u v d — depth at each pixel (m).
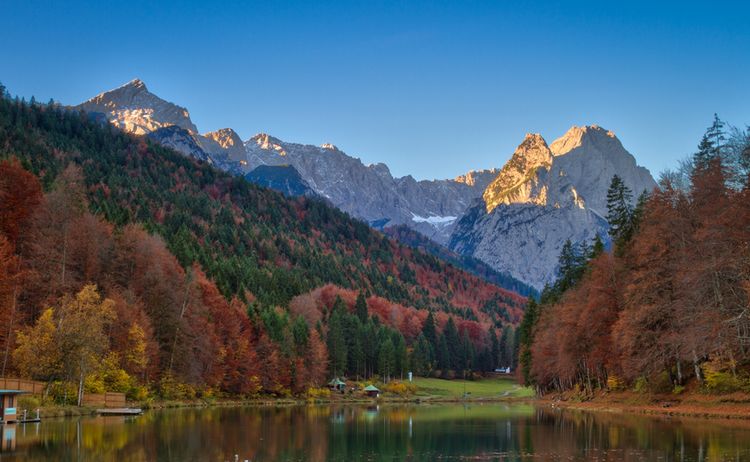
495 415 102.12
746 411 70.94
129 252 127.44
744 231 70.06
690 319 74.31
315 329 199.38
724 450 48.91
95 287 88.69
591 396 114.94
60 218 114.12
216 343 135.38
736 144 83.44
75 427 68.31
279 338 168.50
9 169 109.88
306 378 174.38
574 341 106.69
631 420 76.00
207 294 149.25
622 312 86.00
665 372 90.00
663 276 82.31
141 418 83.50
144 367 106.06
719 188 79.62
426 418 95.88
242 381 147.12
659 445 52.66
